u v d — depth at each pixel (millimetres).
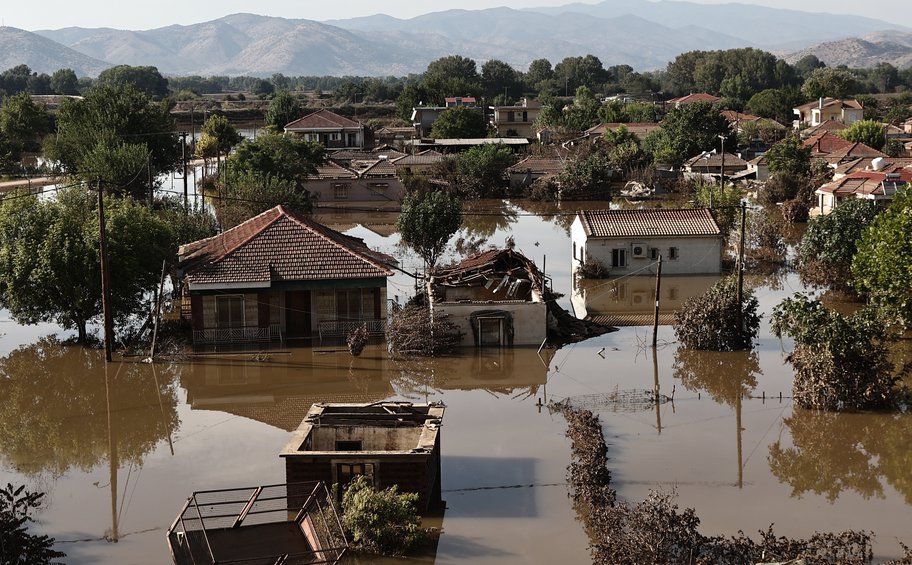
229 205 63531
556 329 40812
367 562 21484
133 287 39562
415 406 26438
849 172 74812
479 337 39188
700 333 38625
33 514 24141
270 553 20375
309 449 24688
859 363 30766
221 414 31922
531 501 24453
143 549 22156
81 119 86750
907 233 36094
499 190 91938
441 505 24234
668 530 20484
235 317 39688
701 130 104688
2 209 39219
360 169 90688
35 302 38375
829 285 47062
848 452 27719
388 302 44156
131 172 70438
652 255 53156
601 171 88688
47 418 31797
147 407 32719
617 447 28062
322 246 40875
